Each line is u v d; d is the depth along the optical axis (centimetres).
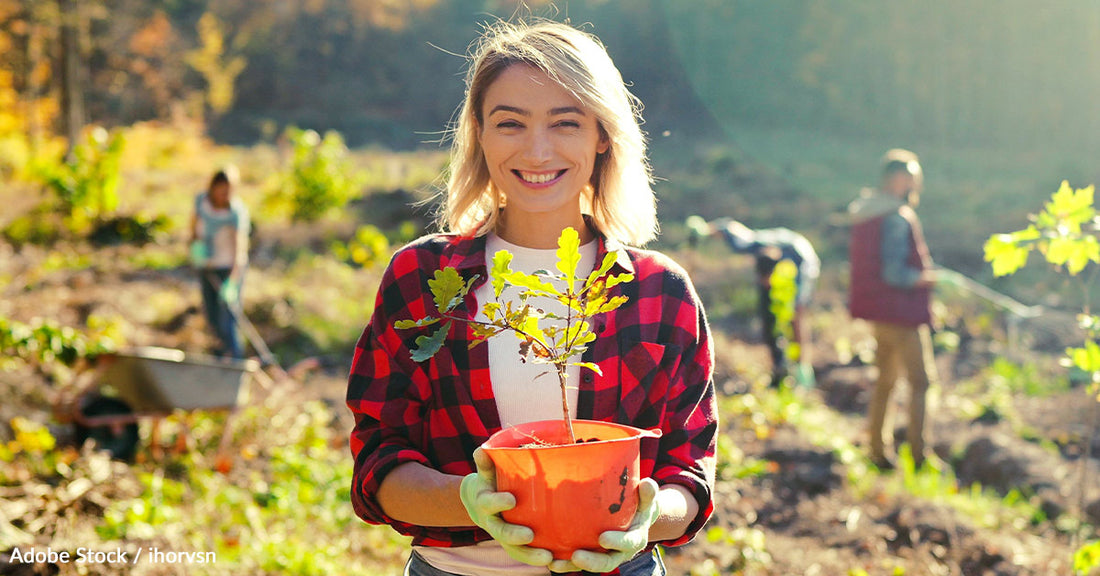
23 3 2359
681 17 4553
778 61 4459
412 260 184
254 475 559
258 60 4447
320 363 884
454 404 178
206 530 464
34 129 2486
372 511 176
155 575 394
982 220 1828
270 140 3641
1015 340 986
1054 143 3716
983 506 587
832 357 987
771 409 754
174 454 590
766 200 2127
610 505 144
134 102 3566
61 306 1011
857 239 648
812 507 562
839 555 501
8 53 2486
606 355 179
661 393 180
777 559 488
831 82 4356
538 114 174
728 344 988
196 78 3878
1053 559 493
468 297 182
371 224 1634
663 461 180
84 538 413
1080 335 1002
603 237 190
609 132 178
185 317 1018
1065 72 3722
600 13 4628
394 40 4819
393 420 179
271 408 686
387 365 180
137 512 450
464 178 192
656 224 198
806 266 863
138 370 558
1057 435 720
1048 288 1230
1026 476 638
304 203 1681
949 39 4031
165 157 2648
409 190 1908
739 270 1333
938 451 712
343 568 442
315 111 4397
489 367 178
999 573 484
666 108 4516
